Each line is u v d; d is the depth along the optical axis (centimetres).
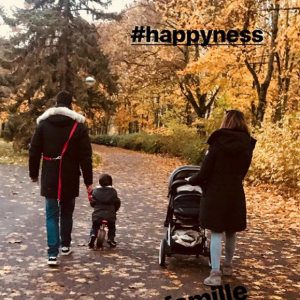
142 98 3747
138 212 963
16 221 773
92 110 2761
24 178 1407
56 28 2372
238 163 486
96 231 619
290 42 1602
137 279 488
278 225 886
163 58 2825
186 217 540
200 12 1661
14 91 2503
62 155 534
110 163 2388
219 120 2458
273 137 1433
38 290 435
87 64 2403
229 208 483
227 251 517
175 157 3180
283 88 2123
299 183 1184
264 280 511
